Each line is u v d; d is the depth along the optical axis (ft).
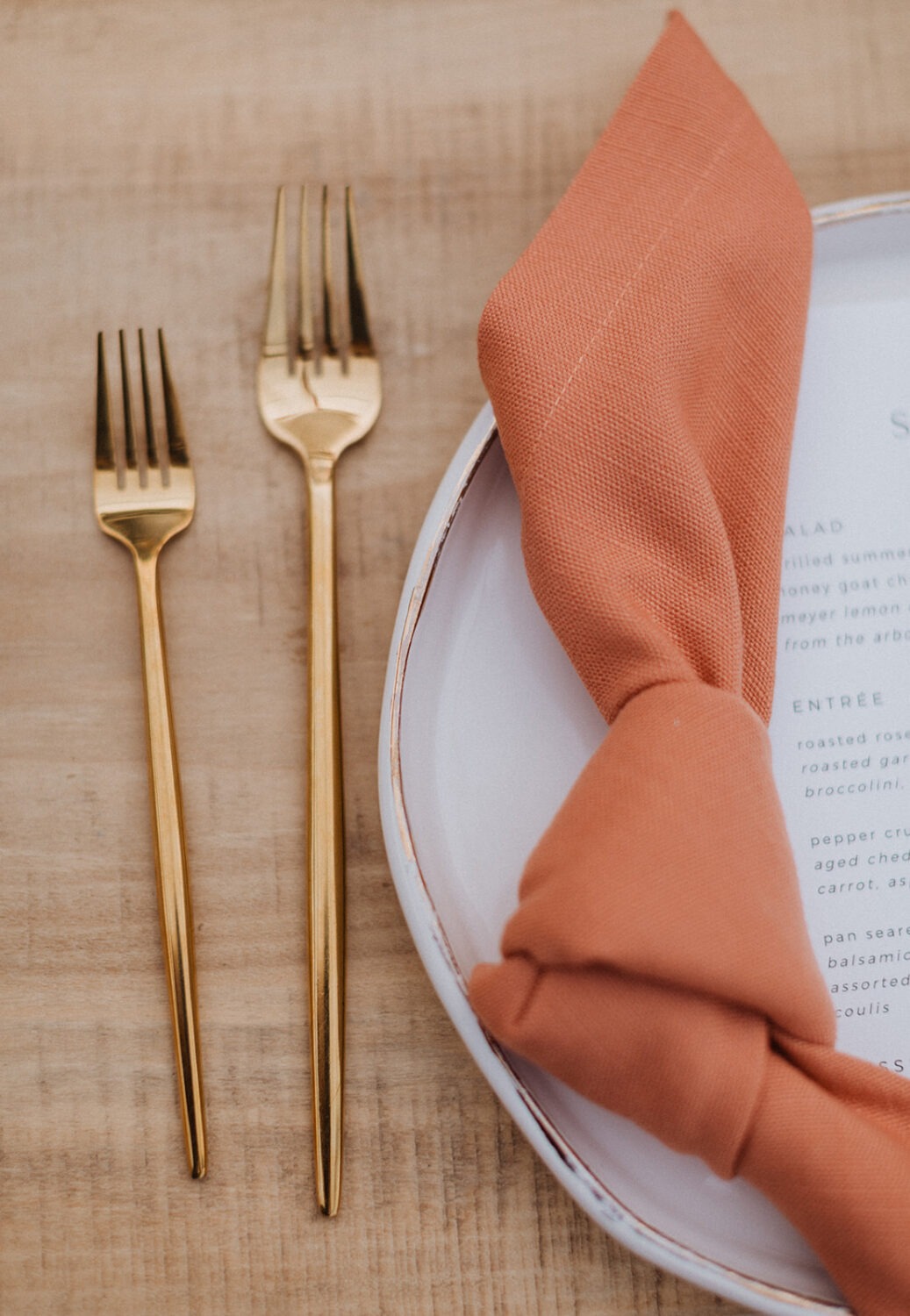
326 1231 1.52
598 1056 1.41
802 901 1.52
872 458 1.57
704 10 1.68
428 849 1.49
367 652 1.58
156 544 1.59
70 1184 1.52
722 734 1.44
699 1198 1.47
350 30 1.66
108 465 1.60
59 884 1.56
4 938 1.55
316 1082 1.52
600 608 1.47
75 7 1.65
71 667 1.58
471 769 1.52
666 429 1.48
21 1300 1.51
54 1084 1.53
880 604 1.56
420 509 1.60
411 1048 1.53
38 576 1.59
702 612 1.48
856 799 1.54
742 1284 1.44
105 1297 1.51
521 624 1.54
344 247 1.64
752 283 1.52
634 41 1.67
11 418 1.61
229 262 1.63
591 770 1.45
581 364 1.49
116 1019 1.54
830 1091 1.44
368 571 1.59
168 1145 1.53
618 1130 1.48
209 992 1.54
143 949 1.55
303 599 1.59
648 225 1.52
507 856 1.51
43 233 1.63
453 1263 1.52
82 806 1.57
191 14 1.66
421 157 1.65
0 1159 1.53
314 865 1.53
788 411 1.52
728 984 1.40
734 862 1.42
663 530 1.49
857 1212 1.41
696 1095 1.41
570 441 1.48
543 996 1.41
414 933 1.46
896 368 1.58
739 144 1.54
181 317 1.63
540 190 1.65
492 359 1.50
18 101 1.65
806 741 1.54
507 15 1.67
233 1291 1.51
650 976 1.40
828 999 1.44
